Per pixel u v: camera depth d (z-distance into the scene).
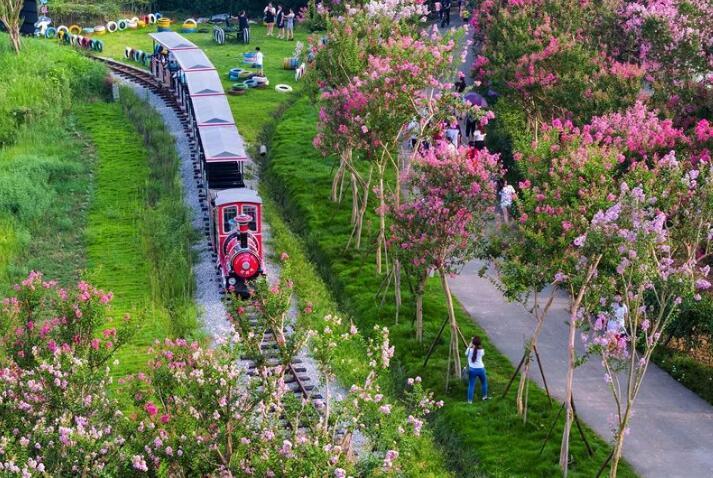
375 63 57.72
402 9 68.81
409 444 34.72
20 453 32.09
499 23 86.00
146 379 42.22
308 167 79.19
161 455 33.53
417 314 52.50
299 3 143.25
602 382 48.81
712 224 44.41
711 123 62.12
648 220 38.84
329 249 65.19
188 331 53.56
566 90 70.44
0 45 107.19
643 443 43.50
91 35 129.12
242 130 88.94
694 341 50.50
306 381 48.41
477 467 42.41
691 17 79.69
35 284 42.22
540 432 44.38
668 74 77.44
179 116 91.69
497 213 66.19
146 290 59.72
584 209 41.97
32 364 39.12
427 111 58.22
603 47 80.44
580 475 41.34
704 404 46.91
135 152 85.75
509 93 76.31
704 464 41.97
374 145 57.41
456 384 48.75
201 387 34.16
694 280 41.78
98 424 35.34
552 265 42.53
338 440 38.75
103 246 67.19
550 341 52.97
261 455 33.28
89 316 40.38
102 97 101.19
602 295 41.16
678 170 43.09
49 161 81.00
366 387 36.84
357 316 56.81
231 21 136.50
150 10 147.50
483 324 54.91
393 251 51.72
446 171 48.03
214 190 65.06
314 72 67.19
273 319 38.72
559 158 45.94
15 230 69.44
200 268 62.81
